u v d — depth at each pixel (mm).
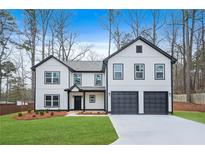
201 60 47469
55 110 34281
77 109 35281
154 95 29828
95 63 37250
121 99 29781
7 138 13195
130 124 19188
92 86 35844
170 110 29594
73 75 35844
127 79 29922
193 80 50000
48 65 34562
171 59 29984
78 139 12867
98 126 17641
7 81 48750
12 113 32656
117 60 30031
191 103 37438
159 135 14195
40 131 15414
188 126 17922
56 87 34469
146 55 30078
